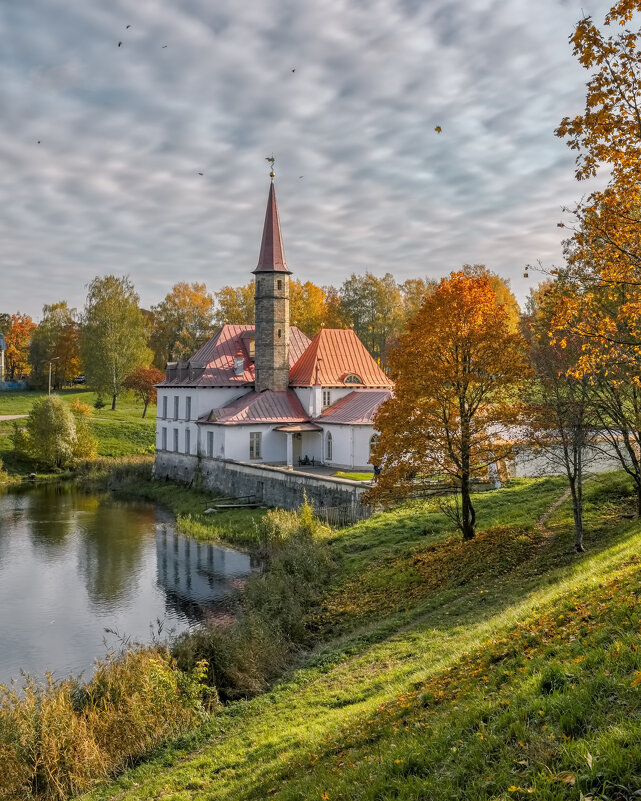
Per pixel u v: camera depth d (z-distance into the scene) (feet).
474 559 73.61
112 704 52.11
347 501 121.80
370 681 46.32
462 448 78.02
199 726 49.16
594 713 24.04
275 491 145.28
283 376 181.47
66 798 42.55
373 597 75.31
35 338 398.21
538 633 36.45
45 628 82.94
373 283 308.19
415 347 77.00
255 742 41.55
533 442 71.87
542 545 74.02
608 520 76.89
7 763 43.57
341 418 160.25
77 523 146.51
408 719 32.45
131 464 222.89
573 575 53.72
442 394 76.74
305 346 203.62
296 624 70.13
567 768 21.54
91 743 46.50
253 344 197.06
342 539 102.68
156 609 89.71
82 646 76.95
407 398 76.89
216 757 41.37
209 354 196.24
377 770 27.04
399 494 81.56
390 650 53.01
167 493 181.88
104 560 115.14
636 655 26.63
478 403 77.87
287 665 60.64
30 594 96.63
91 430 265.34
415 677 40.93
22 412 308.40
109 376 306.76
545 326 65.05
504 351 74.79
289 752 36.68
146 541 129.08
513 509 96.53
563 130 42.86
